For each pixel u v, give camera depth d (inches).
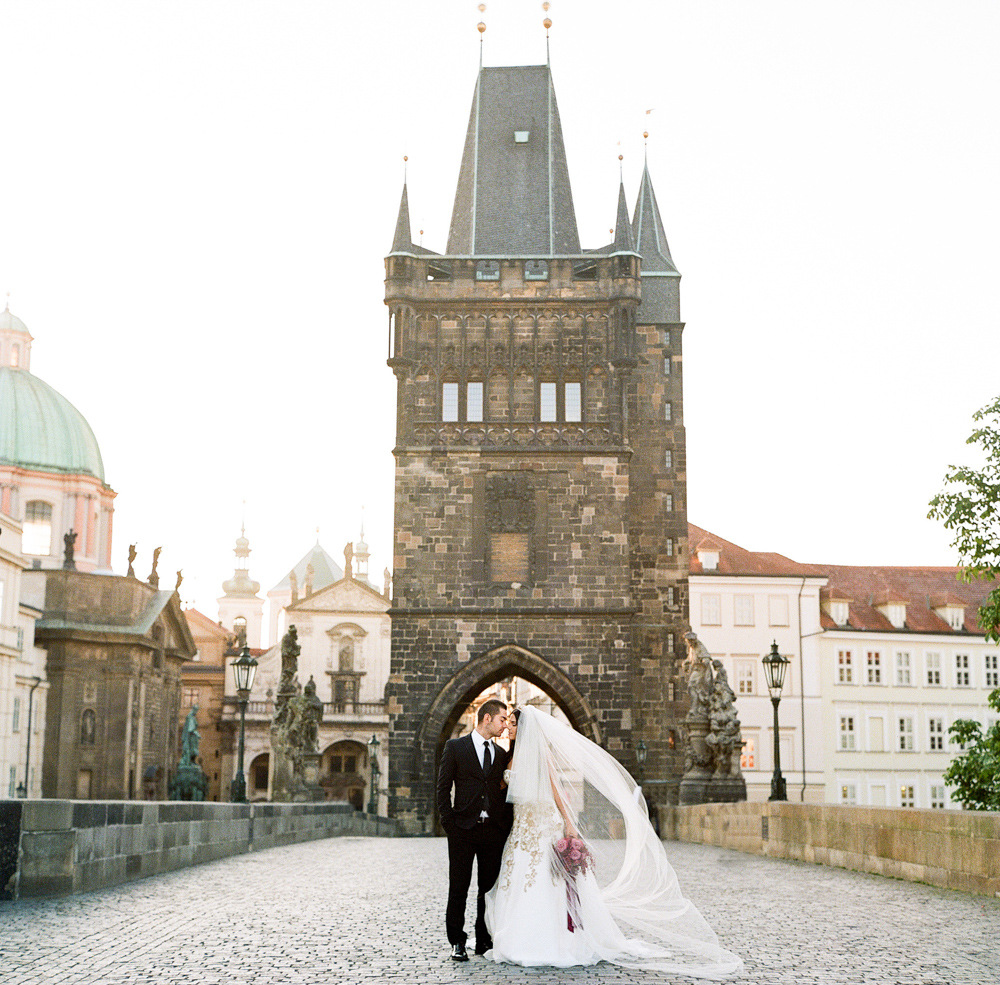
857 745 3393.2
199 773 3649.1
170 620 4047.7
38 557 3981.3
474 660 2456.9
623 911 502.9
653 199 2925.7
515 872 466.3
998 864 681.6
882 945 509.7
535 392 2544.3
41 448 4062.5
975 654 3513.8
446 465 2511.1
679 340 2733.8
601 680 2455.7
